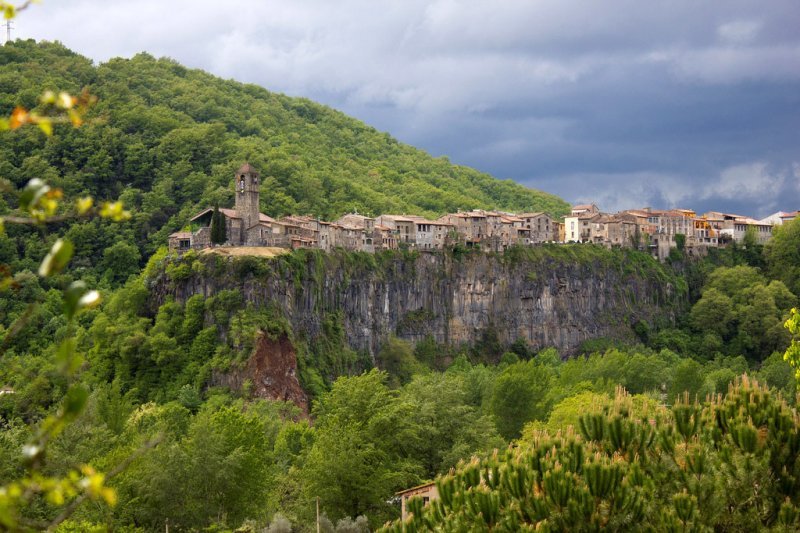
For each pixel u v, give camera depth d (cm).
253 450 13938
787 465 6662
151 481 12538
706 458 6725
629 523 6469
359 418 16012
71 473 2059
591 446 7038
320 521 12788
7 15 2091
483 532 6531
